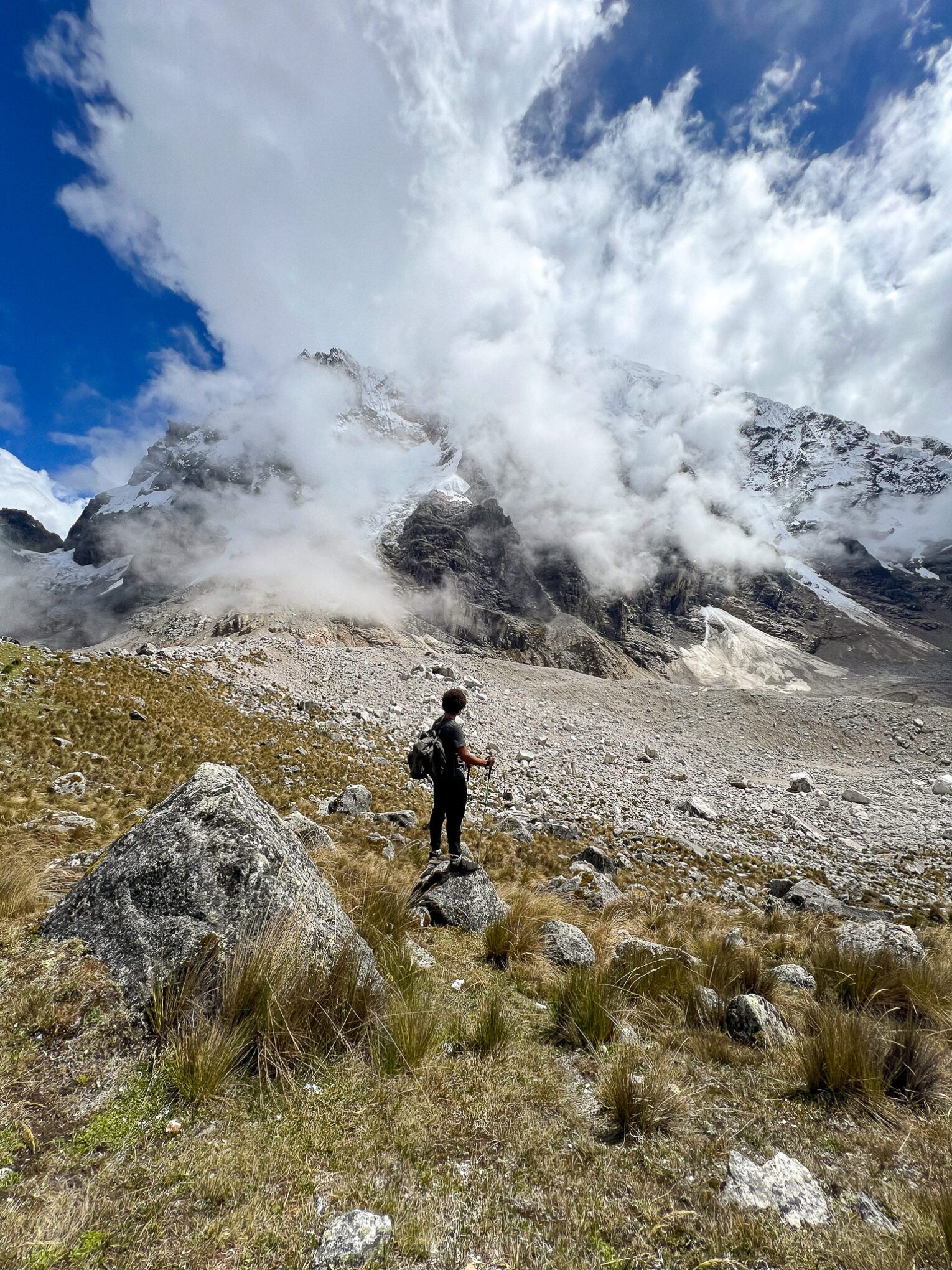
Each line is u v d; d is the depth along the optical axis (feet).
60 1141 8.14
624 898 33.65
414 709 127.24
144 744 54.13
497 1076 11.13
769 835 80.94
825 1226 7.76
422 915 20.86
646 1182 8.52
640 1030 14.16
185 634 549.13
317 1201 7.58
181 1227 6.97
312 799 50.21
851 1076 11.28
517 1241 7.22
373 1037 11.42
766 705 202.49
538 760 105.60
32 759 42.14
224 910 12.26
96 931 12.28
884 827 97.45
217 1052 9.81
